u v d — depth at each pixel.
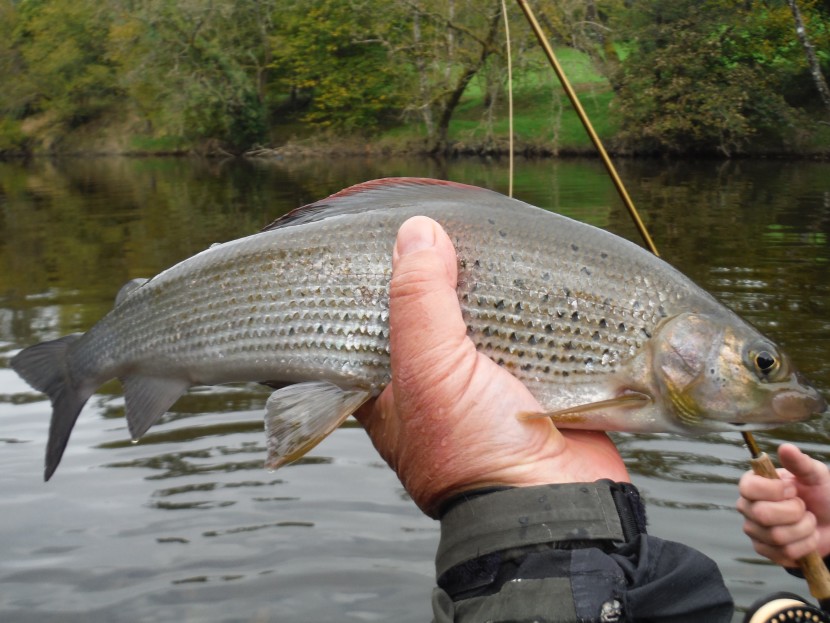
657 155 4.99
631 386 0.35
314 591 0.60
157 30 6.75
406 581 0.61
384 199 0.39
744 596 0.57
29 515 0.72
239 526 0.70
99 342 0.44
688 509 0.70
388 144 6.05
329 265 0.38
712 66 4.80
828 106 4.05
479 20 5.31
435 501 0.27
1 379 1.09
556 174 3.99
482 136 5.57
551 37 5.09
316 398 0.36
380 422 0.32
